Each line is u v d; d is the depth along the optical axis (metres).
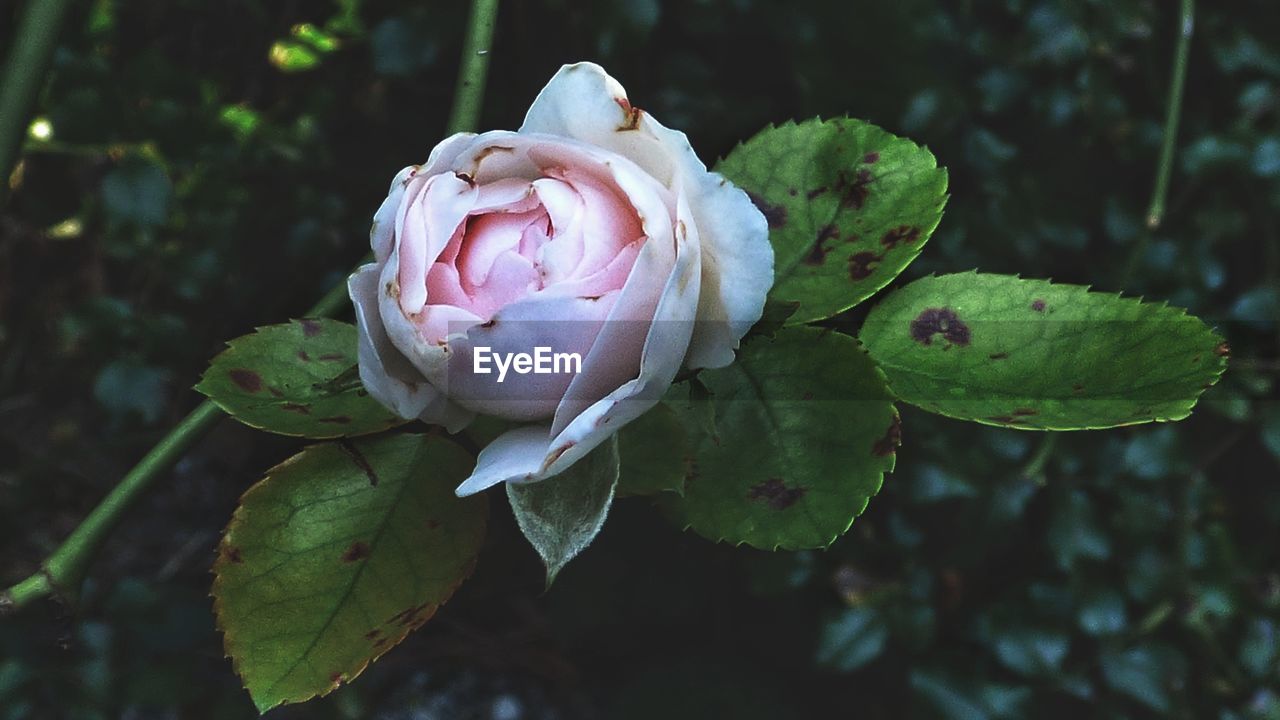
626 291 0.24
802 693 0.94
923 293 0.27
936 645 0.83
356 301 0.25
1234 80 0.74
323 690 0.26
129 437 0.96
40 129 0.78
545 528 0.24
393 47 0.73
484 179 0.26
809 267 0.27
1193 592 0.78
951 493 0.75
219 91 0.84
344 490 0.27
